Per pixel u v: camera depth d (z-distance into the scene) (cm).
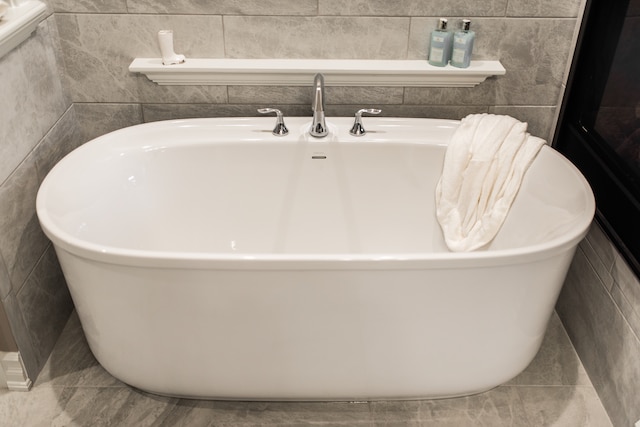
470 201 211
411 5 212
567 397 196
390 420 188
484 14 213
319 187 226
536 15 212
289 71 216
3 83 178
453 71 214
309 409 192
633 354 175
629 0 185
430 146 217
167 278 159
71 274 169
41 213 169
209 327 169
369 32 217
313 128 215
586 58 211
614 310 187
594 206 174
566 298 223
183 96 227
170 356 177
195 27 216
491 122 212
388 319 168
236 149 219
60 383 199
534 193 200
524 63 221
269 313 166
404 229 231
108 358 186
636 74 179
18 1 188
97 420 187
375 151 219
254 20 215
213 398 194
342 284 160
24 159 190
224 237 232
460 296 164
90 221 193
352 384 184
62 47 217
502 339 177
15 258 186
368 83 222
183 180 221
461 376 185
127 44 218
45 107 205
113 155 208
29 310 195
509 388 200
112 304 168
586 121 213
